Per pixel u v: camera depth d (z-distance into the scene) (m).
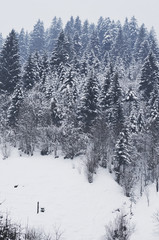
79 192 37.25
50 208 33.38
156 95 54.75
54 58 68.38
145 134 46.56
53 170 41.31
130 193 40.00
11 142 48.94
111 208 36.03
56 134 47.50
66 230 30.27
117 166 44.00
